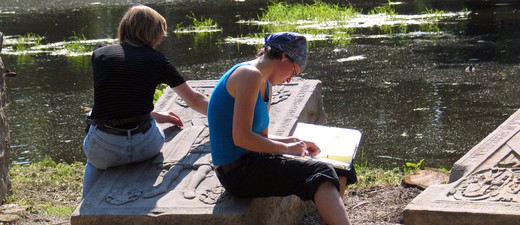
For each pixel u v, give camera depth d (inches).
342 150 141.5
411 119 310.8
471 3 700.7
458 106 327.3
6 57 530.0
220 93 133.7
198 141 168.6
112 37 604.1
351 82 388.2
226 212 136.2
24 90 414.6
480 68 405.7
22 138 314.2
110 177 155.1
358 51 480.4
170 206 141.3
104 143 153.7
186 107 188.4
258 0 835.4
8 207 191.6
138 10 159.2
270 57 134.2
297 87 191.5
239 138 127.8
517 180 154.0
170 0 884.6
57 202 205.2
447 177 203.6
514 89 352.5
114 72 153.6
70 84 426.6
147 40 159.2
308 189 124.9
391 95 354.3
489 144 171.8
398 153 265.7
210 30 620.1
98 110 154.6
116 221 140.8
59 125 335.3
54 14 784.9
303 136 148.4
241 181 134.0
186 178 152.3
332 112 328.2
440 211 146.4
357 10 701.3
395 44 499.5
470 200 149.5
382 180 214.2
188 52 512.1
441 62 429.1
